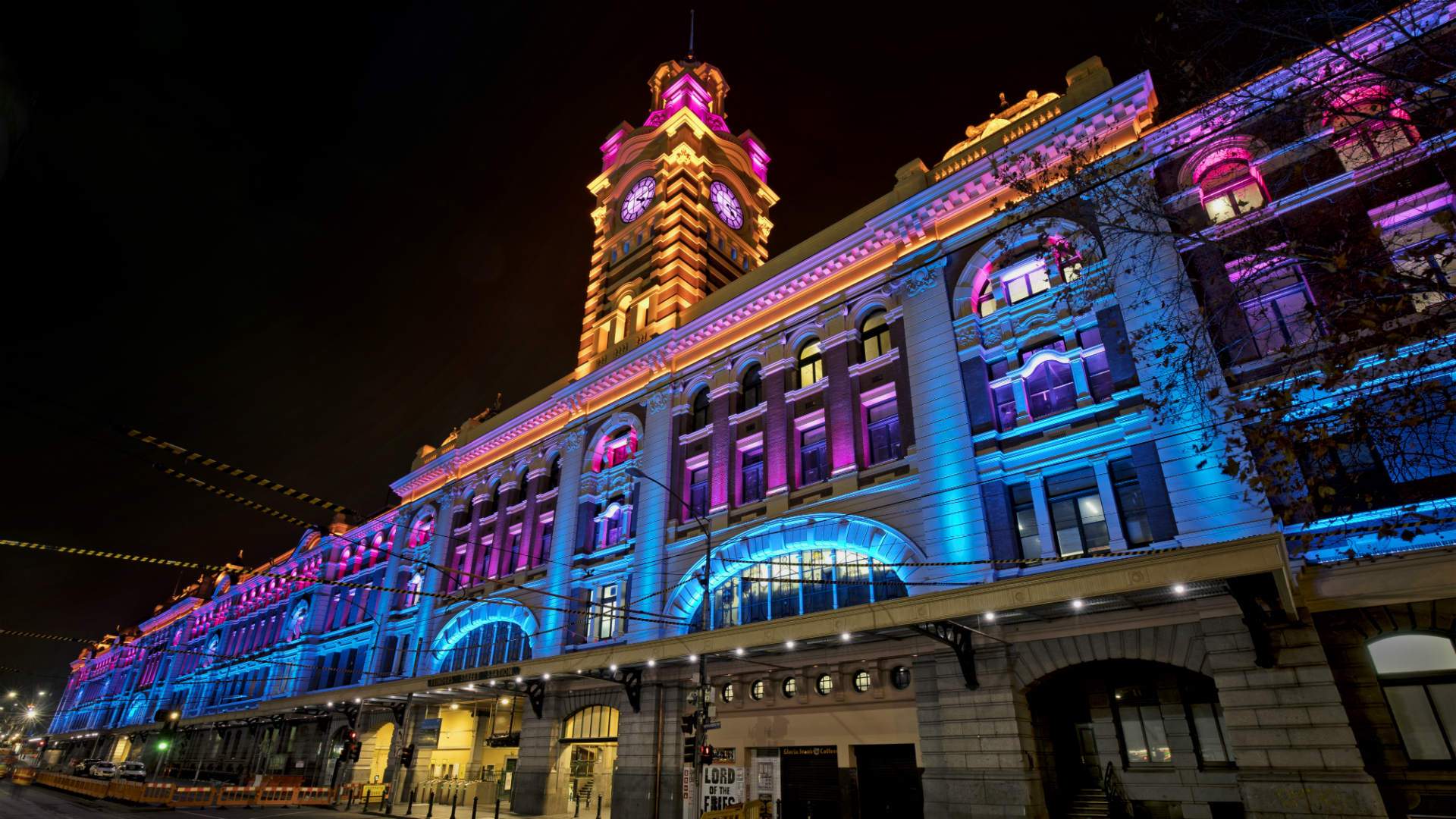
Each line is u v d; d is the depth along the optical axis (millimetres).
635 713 27031
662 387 33844
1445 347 14836
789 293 30516
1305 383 14391
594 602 29750
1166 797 17688
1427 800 13211
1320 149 18891
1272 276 18609
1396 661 14844
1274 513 16547
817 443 27344
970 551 21047
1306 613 15445
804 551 25688
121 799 33031
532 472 39031
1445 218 11461
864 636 21047
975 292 24750
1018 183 18547
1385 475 15648
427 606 41094
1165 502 18375
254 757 51031
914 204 26734
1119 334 20578
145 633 89062
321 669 39594
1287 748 14836
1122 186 21266
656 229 42812
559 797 29500
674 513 30547
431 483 47500
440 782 35656
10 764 62812
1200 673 17547
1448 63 10477
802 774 22781
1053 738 19766
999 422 22641
